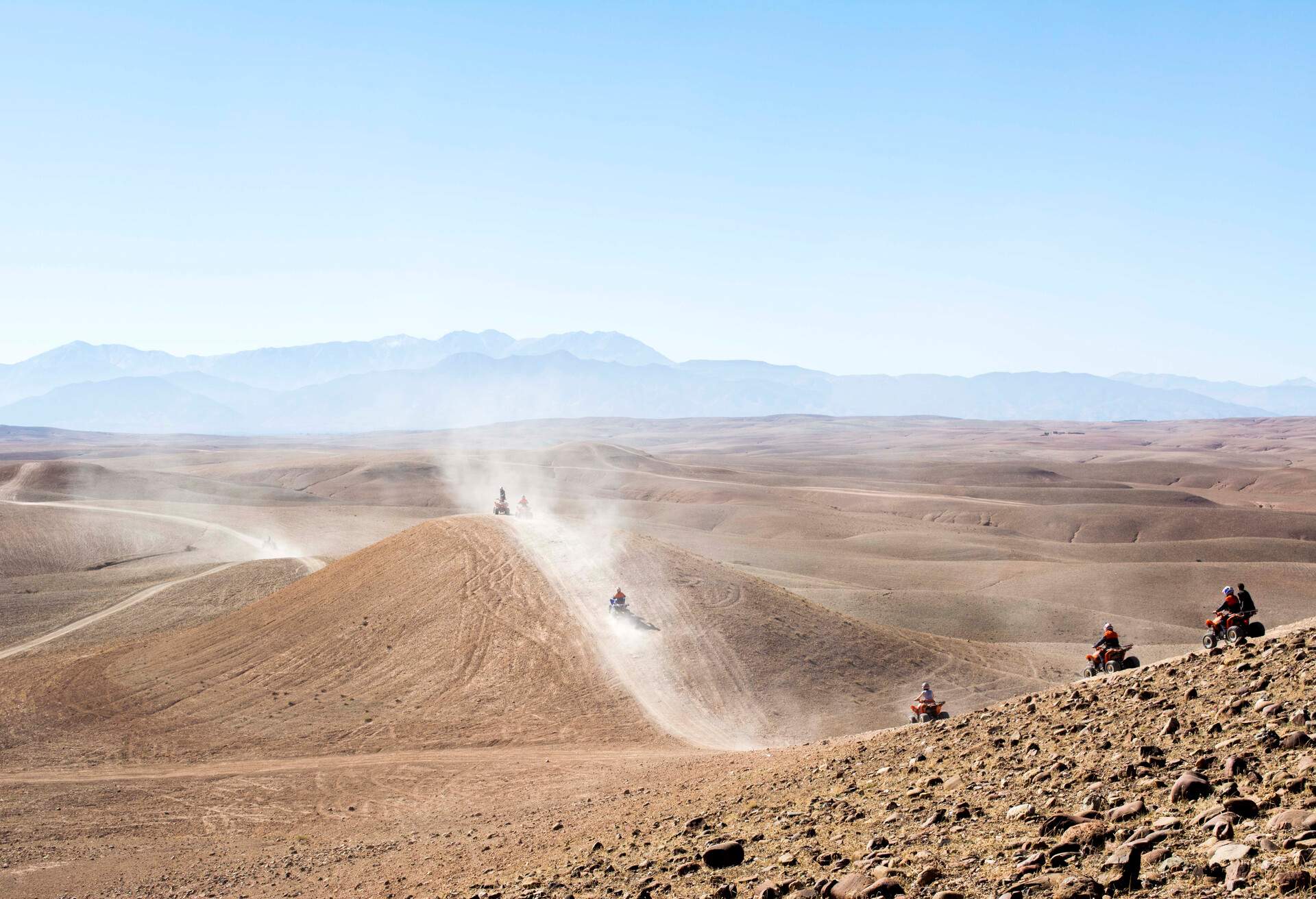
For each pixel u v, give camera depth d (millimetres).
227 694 45656
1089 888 6828
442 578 55250
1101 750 11289
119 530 129500
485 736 37156
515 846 18109
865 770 15242
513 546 59031
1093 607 82688
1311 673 11344
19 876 24500
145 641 61000
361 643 49469
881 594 78938
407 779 32156
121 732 41969
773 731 36625
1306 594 83688
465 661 44938
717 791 17953
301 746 38188
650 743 34938
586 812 20641
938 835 9617
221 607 81688
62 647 69500
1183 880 6711
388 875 18469
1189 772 8945
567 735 36500
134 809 31609
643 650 43906
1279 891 5926
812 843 10938
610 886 11547
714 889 9867
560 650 44500
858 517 157250
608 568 54344
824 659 44688
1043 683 45312
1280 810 7484
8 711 46562
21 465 190000
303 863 22578
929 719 29156
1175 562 107500
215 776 35062
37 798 33125
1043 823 8727
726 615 48062
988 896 7414
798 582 85125
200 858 25281
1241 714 10867
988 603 76938
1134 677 15578
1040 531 153375
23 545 118562
